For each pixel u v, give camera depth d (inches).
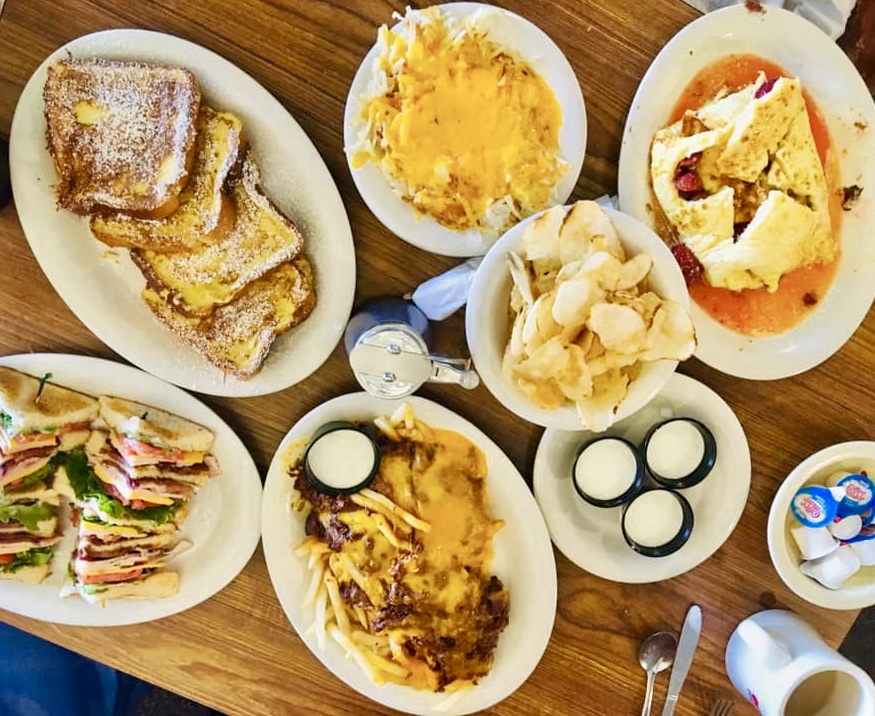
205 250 24.2
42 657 33.5
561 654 28.9
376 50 22.6
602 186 25.7
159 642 28.3
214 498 27.2
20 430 24.7
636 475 25.8
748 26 23.7
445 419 25.8
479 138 23.0
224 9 23.7
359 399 25.5
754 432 27.6
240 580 28.1
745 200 24.4
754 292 25.5
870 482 26.3
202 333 24.7
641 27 24.3
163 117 23.1
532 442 27.3
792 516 27.3
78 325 26.0
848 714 26.0
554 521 26.9
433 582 25.5
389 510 25.0
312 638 26.8
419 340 23.0
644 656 28.4
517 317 22.7
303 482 26.1
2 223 24.9
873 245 25.1
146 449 25.0
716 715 29.2
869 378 27.0
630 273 21.8
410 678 26.8
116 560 26.3
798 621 27.3
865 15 24.8
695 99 24.6
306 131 24.8
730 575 28.5
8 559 26.6
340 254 24.4
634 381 23.1
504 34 22.8
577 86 23.2
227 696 28.7
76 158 23.5
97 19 23.7
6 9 23.5
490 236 24.0
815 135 25.0
